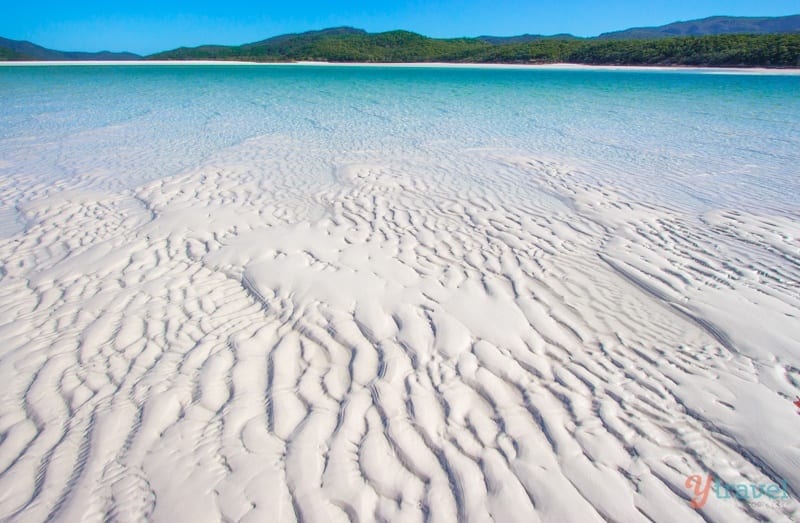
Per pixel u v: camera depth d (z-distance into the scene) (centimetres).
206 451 202
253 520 173
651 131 966
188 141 876
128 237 436
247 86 2147
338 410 224
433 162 719
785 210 482
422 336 277
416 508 177
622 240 415
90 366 257
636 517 171
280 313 307
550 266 368
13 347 274
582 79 2661
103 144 847
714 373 244
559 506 176
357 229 451
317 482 187
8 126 1030
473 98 1661
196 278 358
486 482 186
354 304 313
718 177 612
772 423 210
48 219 483
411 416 219
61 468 194
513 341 272
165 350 271
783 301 309
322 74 3266
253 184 601
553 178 621
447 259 383
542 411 221
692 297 316
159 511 176
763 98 1553
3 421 219
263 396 233
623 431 208
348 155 764
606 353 262
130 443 206
